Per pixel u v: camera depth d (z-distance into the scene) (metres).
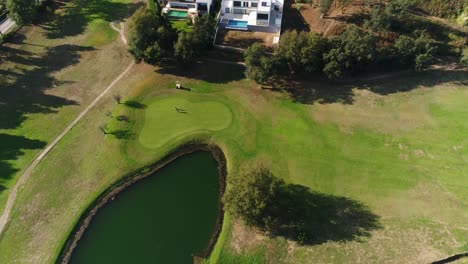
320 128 86.00
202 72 98.06
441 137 83.75
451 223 70.38
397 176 77.44
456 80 95.25
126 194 77.31
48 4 115.50
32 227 71.12
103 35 107.44
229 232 70.44
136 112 89.19
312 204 73.31
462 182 75.94
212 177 79.69
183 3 111.25
